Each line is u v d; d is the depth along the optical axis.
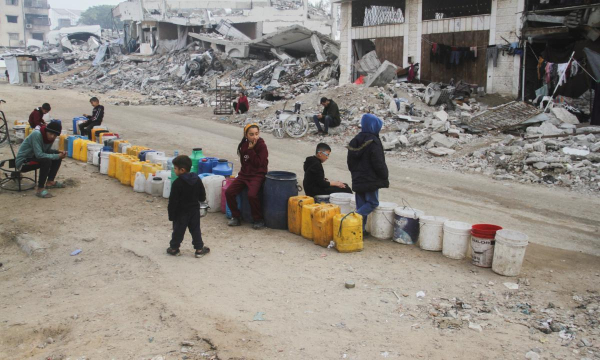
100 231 7.93
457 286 5.83
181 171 6.52
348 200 7.64
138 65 49.81
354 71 28.70
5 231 7.97
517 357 4.32
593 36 18.89
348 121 18.45
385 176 7.00
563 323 4.95
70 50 64.12
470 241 6.73
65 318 5.13
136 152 11.37
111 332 4.79
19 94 29.61
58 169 10.73
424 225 7.01
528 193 10.55
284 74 34.75
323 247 7.12
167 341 4.59
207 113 24.55
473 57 22.27
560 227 8.37
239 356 4.29
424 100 20.47
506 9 20.92
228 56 40.62
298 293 5.58
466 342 4.55
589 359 4.25
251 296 5.50
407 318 5.01
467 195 10.41
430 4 23.91
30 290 6.06
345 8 28.27
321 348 4.43
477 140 15.34
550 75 18.59
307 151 15.21
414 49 24.84
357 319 4.98
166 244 7.31
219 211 8.92
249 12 51.25
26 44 85.44
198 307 5.22
